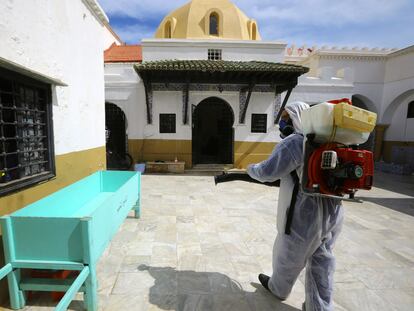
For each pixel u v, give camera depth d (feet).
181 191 23.97
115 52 46.75
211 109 48.16
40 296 8.37
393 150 42.27
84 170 15.30
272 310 8.23
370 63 42.60
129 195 12.87
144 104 34.22
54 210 10.31
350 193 6.23
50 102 11.19
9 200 8.36
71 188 11.93
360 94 43.09
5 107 8.45
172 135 34.78
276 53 36.42
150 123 34.42
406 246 13.32
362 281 9.98
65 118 12.76
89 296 7.47
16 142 9.19
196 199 21.22
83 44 15.01
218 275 10.05
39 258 7.28
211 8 42.93
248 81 32.01
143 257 11.23
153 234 13.70
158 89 33.71
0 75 7.96
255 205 19.84
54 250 7.25
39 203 9.16
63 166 12.56
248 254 11.78
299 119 7.58
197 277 9.86
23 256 7.30
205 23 42.83
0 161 8.40
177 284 9.38
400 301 8.86
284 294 8.24
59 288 7.66
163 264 10.71
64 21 12.57
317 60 42.19
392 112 43.34
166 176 31.35
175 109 34.42
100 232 8.23
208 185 26.81
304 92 36.32
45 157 11.09
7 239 7.13
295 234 7.05
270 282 8.55
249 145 35.76
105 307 8.06
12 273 7.45
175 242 12.82
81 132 14.83
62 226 7.13
